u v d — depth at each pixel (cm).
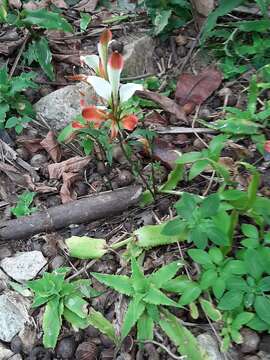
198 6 78
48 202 66
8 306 58
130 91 54
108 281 56
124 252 60
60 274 58
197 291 54
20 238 63
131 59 77
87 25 83
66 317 56
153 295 54
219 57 77
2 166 69
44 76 77
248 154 66
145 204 64
